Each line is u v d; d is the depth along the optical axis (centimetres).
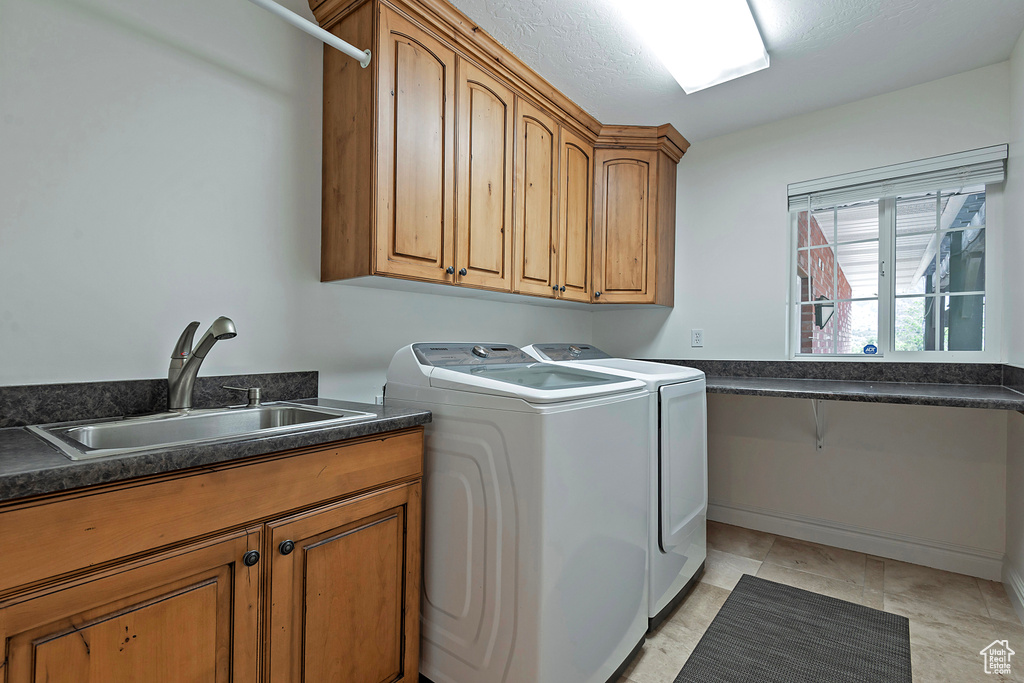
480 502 140
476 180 188
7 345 115
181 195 143
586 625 140
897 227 245
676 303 301
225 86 152
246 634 101
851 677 153
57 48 121
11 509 72
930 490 231
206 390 147
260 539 103
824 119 252
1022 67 188
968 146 216
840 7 172
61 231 122
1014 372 195
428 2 163
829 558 239
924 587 210
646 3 169
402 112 162
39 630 76
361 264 159
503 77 199
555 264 234
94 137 127
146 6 136
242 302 157
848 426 251
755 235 273
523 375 168
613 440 154
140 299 136
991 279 220
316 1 166
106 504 82
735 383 237
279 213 166
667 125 264
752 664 160
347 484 121
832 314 263
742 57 199
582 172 254
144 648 87
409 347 168
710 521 291
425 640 154
